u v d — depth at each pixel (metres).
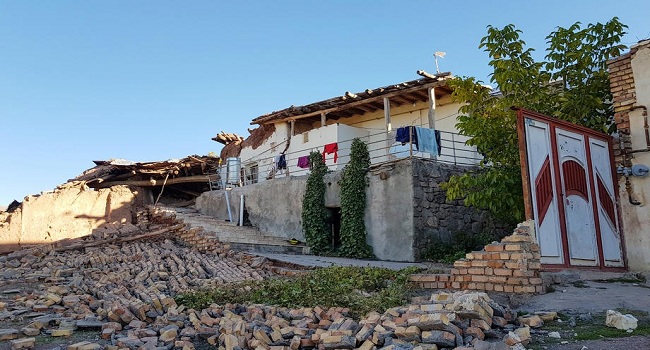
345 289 7.53
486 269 7.08
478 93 11.02
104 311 7.41
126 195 20.08
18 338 6.34
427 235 13.96
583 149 9.16
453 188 10.55
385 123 19.00
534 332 5.05
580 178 8.92
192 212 20.38
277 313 6.62
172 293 9.24
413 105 19.56
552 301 6.25
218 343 5.84
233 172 21.58
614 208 9.60
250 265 12.22
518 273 6.76
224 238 15.51
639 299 6.18
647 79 9.60
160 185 22.80
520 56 10.51
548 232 8.01
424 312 5.17
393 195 14.37
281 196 17.69
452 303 5.19
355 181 15.07
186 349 5.50
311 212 16.08
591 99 10.24
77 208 18.72
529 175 7.96
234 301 7.82
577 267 8.32
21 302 8.68
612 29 10.20
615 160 9.89
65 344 5.97
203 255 13.48
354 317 6.26
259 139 23.95
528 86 10.30
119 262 12.74
